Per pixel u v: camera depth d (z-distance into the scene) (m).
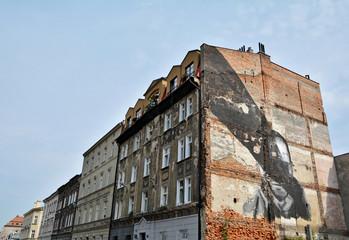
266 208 20.14
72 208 45.97
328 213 23.44
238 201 19.11
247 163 20.69
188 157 21.12
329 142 27.00
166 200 22.66
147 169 27.27
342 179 25.47
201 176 19.03
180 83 24.66
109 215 31.92
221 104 21.38
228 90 22.17
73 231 42.31
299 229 21.11
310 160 24.59
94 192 38.59
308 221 21.91
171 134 24.41
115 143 36.72
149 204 24.64
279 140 23.25
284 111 24.77
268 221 19.84
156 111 27.67
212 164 19.14
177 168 22.22
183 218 19.70
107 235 30.98
